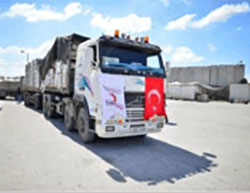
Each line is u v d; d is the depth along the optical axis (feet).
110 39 15.89
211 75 120.67
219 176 11.73
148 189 9.80
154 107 16.98
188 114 43.80
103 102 14.46
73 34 20.89
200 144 18.93
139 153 15.66
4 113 35.88
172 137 21.61
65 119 23.36
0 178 10.44
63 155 14.46
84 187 9.73
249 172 12.44
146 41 18.31
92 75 15.97
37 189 9.38
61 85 23.56
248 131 25.77
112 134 14.80
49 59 28.78
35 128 23.45
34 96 43.24
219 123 32.04
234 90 90.38
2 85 69.36
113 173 11.60
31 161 13.01
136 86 15.99
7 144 16.65
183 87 99.30
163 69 18.17
